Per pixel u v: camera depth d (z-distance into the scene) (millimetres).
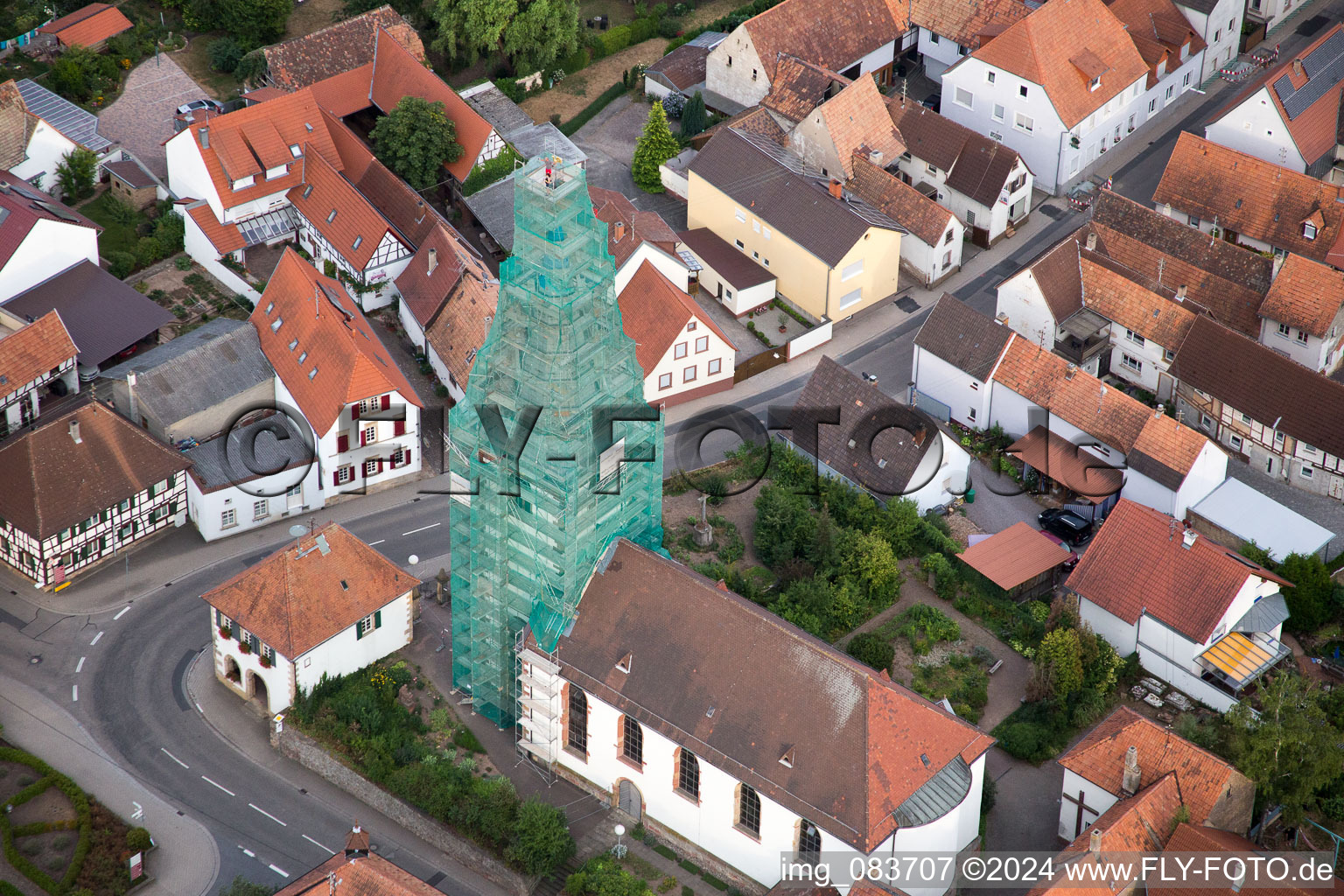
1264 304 129750
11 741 106062
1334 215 138375
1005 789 103000
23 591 116438
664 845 100312
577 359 96375
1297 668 108812
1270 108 146750
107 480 116562
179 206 142250
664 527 120750
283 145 141500
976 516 123125
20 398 124312
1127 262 137375
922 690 108500
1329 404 120938
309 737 105688
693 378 132125
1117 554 110375
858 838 90250
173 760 105812
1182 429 118500
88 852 98562
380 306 139125
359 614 108312
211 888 98375
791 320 140500
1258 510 118812
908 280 144875
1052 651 106812
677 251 142500
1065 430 124562
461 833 99750
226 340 126625
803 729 93875
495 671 105500
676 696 97250
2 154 141625
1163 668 109125
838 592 113375
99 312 132250
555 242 93188
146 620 114812
